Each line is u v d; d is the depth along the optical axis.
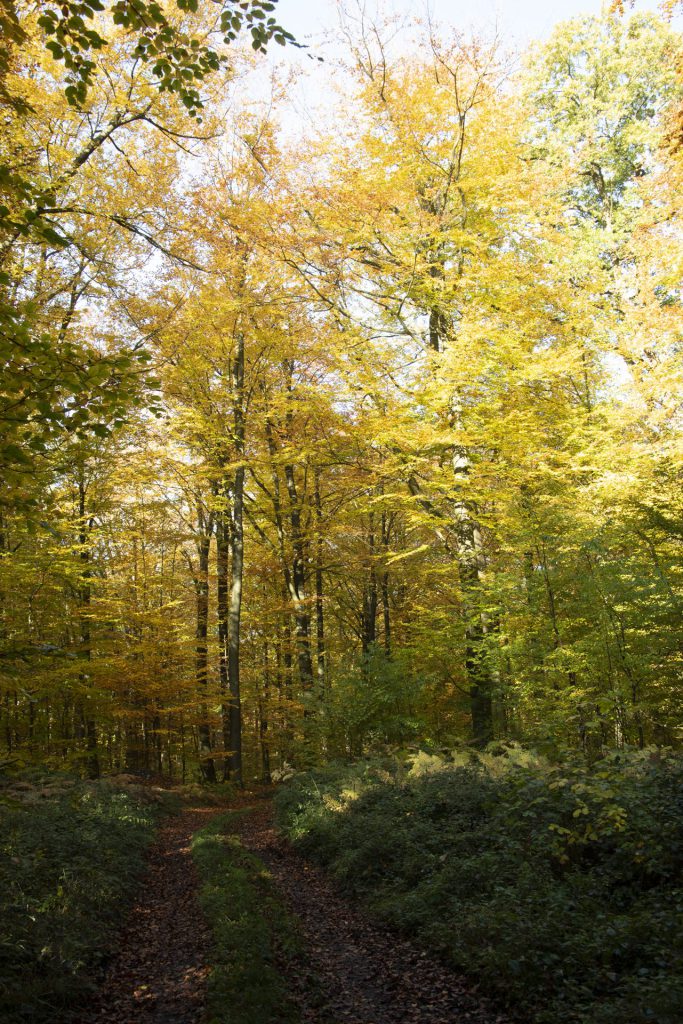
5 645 4.72
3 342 4.07
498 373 13.95
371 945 6.71
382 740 16.77
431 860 7.96
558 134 21.75
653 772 7.80
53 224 4.73
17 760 4.90
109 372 4.36
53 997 5.11
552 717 11.23
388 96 14.55
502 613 13.11
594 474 14.37
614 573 11.38
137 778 17.33
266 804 15.91
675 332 15.59
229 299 16.16
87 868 7.86
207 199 14.53
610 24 21.48
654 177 16.03
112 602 17.38
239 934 6.20
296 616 20.94
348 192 13.98
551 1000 4.84
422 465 14.97
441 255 14.88
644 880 6.23
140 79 9.87
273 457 17.34
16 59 8.08
